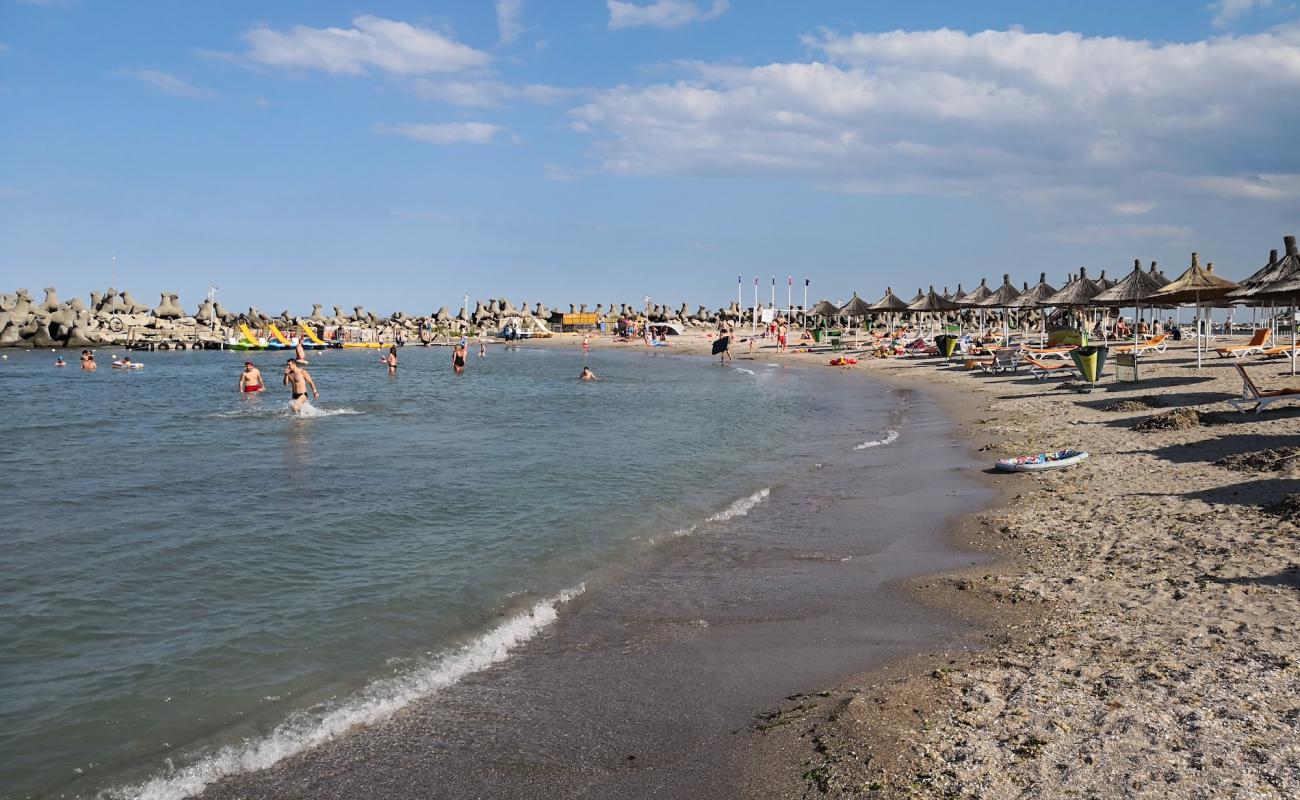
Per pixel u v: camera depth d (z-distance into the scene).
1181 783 4.00
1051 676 5.37
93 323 96.44
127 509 11.88
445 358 71.50
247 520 11.16
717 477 14.15
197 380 43.19
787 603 7.58
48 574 8.74
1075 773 4.15
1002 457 13.98
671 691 5.79
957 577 7.93
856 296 60.53
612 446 18.14
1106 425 16.19
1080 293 35.16
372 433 20.72
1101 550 8.22
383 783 4.66
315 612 7.60
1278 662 5.28
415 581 8.49
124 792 4.65
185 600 7.94
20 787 4.71
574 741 5.10
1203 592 6.70
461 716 5.50
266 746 5.14
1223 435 13.55
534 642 6.87
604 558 9.27
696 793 4.40
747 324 117.38
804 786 4.33
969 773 4.23
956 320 77.88
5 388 37.25
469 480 14.00
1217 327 60.34
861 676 5.77
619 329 106.38
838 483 13.16
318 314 137.62
